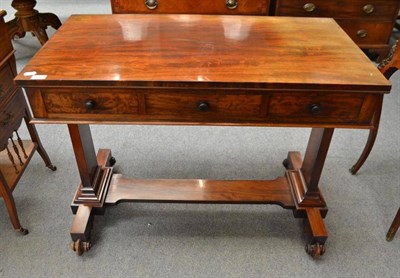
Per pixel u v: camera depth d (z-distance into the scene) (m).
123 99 0.99
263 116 1.03
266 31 1.25
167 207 1.52
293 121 1.04
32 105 1.00
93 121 1.03
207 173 1.69
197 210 1.51
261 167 1.74
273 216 1.49
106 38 1.17
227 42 1.16
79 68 0.98
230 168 1.72
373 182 1.66
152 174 1.68
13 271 1.25
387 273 1.27
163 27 1.26
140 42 1.15
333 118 1.03
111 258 1.31
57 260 1.29
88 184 1.36
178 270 1.27
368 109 1.01
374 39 2.39
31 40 2.97
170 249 1.34
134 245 1.35
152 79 0.94
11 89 1.32
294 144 1.90
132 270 1.27
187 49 1.11
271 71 0.99
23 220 1.44
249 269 1.28
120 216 1.47
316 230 1.28
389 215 1.50
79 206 1.36
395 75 2.56
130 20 1.31
